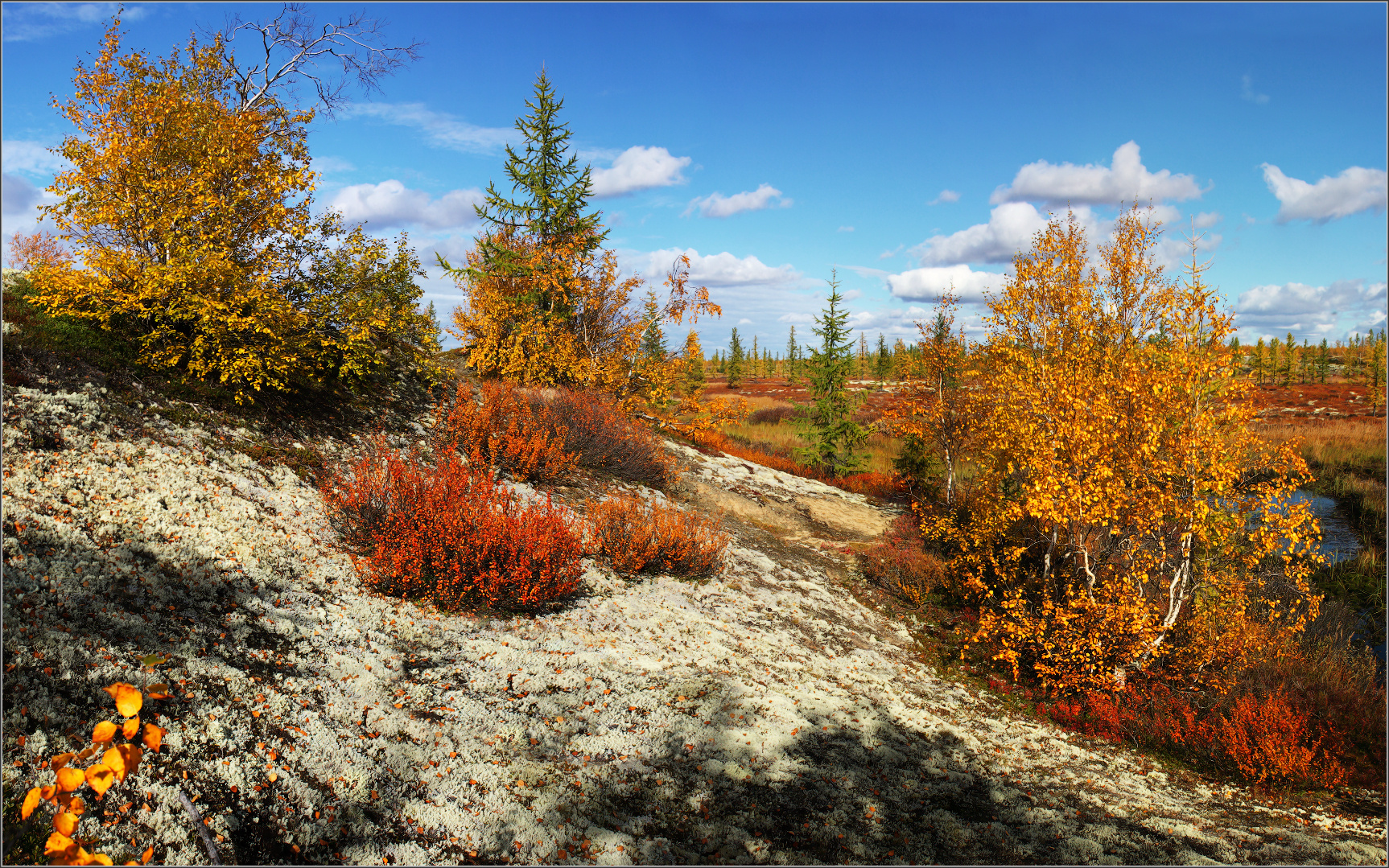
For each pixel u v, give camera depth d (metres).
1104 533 11.58
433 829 4.03
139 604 4.97
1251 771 7.74
